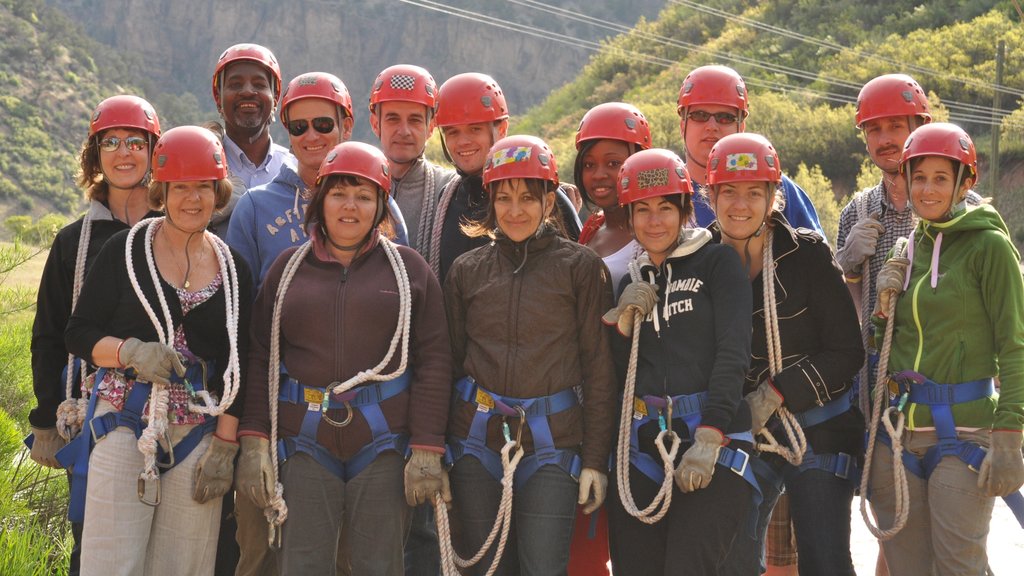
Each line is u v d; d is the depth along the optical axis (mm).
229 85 6418
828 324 4770
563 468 4625
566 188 6598
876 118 5656
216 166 4645
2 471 6551
